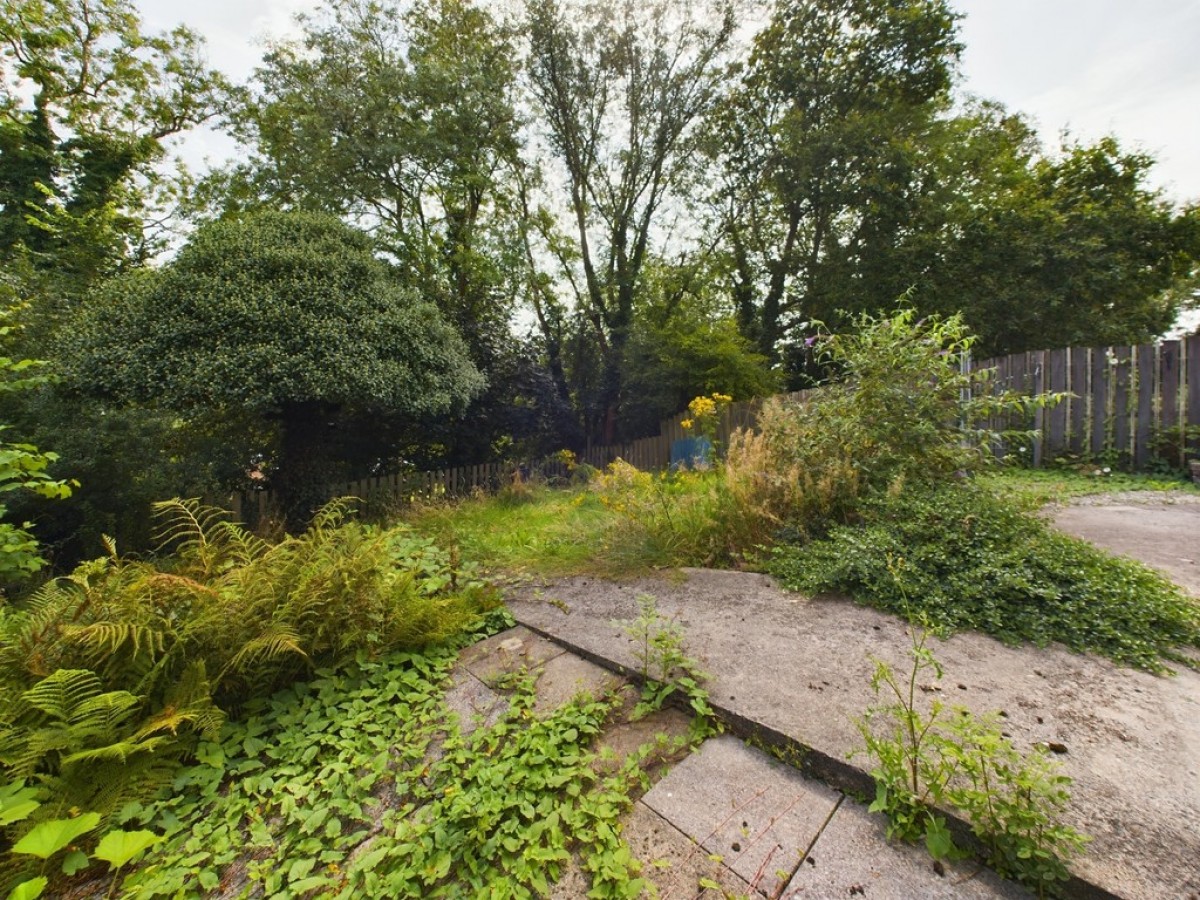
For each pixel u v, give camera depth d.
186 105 11.39
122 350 5.29
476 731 1.93
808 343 4.57
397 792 1.69
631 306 13.45
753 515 3.56
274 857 1.48
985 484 3.46
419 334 7.05
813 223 13.36
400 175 10.08
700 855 1.35
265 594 2.30
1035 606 2.28
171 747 1.83
